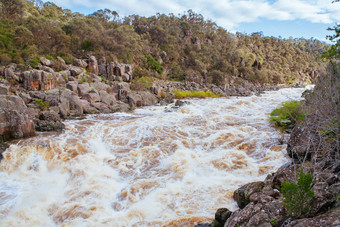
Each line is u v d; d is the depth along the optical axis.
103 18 55.59
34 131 15.02
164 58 49.50
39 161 11.86
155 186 9.83
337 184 6.65
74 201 9.09
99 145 13.97
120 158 12.38
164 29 56.84
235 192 8.40
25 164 11.75
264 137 14.62
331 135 8.84
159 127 17.34
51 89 22.33
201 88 41.56
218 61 55.78
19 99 15.74
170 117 20.42
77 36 37.09
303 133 10.84
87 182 10.30
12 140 13.84
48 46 32.97
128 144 14.20
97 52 36.19
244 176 10.43
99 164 11.77
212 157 12.11
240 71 59.69
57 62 28.75
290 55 86.19
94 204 8.87
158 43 54.47
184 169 10.91
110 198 9.25
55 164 11.66
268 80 62.88
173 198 8.97
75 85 22.89
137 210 8.38
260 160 11.80
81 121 19.03
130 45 41.97
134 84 31.69
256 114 21.77
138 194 9.34
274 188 7.68
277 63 75.94
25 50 28.22
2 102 14.85
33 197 9.38
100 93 24.23
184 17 77.25
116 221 7.89
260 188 7.85
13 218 8.27
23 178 10.95
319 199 5.73
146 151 13.02
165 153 12.83
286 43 100.50
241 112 22.88
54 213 8.51
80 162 11.78
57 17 55.31
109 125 17.92
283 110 18.91
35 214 8.47
